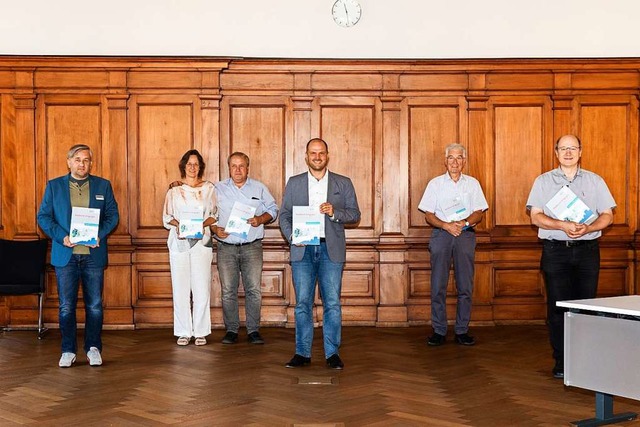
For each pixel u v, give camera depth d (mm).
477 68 8258
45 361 6426
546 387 5516
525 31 8383
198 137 8195
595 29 8398
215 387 5500
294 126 8289
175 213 7250
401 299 8297
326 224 6016
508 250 8359
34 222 8156
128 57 8055
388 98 8289
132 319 8133
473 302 8328
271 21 8305
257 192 7434
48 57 8023
